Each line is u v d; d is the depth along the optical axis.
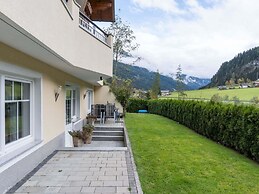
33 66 5.69
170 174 5.99
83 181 4.93
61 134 8.40
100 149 7.80
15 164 4.69
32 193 4.29
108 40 10.57
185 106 15.87
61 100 8.40
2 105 4.56
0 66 4.12
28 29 3.47
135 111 28.86
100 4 13.35
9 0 2.84
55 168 5.77
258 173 6.41
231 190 5.19
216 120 10.70
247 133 8.04
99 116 15.27
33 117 6.18
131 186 4.71
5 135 4.80
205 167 6.74
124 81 21.11
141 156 7.58
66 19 5.86
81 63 7.36
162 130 13.70
